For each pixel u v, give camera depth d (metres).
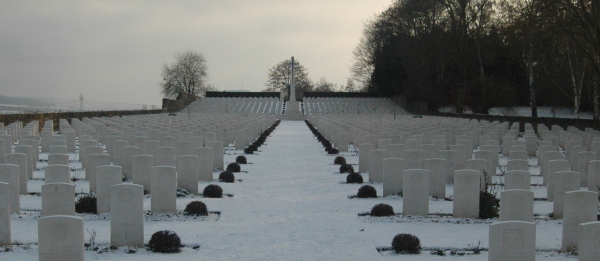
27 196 16.91
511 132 34.44
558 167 16.97
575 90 52.28
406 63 81.81
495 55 71.00
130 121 43.41
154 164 23.69
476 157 20.55
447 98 77.50
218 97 106.62
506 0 55.69
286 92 128.75
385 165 17.55
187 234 12.56
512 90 67.94
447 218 14.40
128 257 10.74
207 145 27.09
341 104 92.69
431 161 17.28
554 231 13.14
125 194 11.41
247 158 28.59
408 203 14.70
